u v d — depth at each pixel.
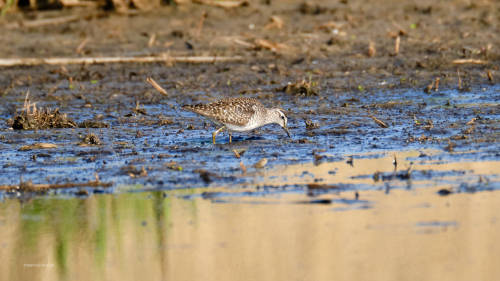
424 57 26.06
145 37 30.31
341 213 11.67
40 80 24.64
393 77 23.84
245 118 16.11
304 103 20.88
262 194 12.68
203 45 28.81
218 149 15.95
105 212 12.05
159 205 12.27
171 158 15.22
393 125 17.78
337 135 17.02
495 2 33.88
